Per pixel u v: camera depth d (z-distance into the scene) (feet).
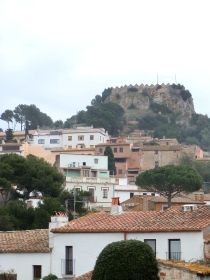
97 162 577.02
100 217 183.42
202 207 176.14
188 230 160.15
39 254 180.86
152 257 114.93
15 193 365.61
